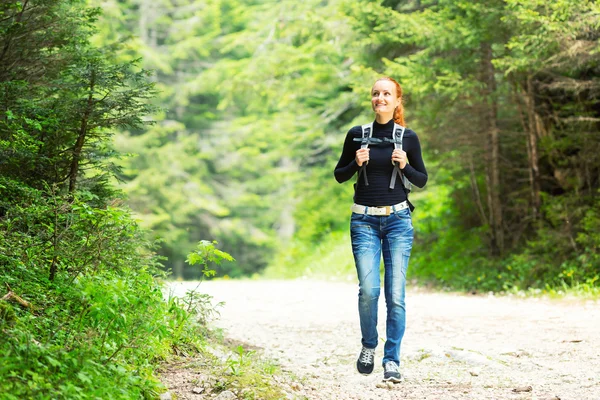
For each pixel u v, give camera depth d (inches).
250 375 205.2
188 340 239.8
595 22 458.3
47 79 277.9
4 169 241.0
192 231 1449.3
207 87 1325.0
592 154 589.6
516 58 532.4
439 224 824.9
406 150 222.2
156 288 226.7
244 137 1412.4
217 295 542.3
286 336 340.2
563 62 516.1
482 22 569.6
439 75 628.1
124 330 200.1
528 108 629.0
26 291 204.2
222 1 1432.1
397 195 222.1
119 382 171.3
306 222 1152.8
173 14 1485.0
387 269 223.3
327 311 439.8
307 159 1331.2
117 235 228.1
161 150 1326.3
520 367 244.4
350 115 983.0
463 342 301.4
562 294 504.4
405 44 703.1
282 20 942.4
